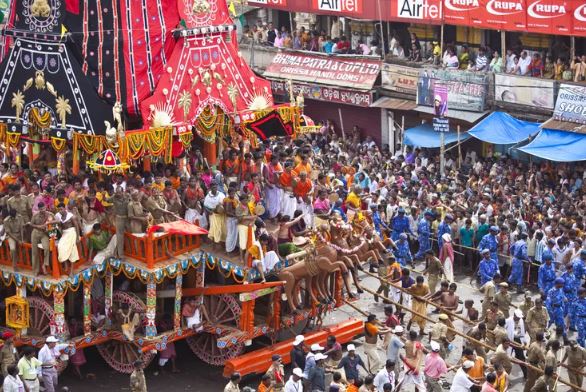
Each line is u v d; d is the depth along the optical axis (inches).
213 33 1213.1
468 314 1190.9
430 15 1800.0
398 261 1425.9
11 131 1168.2
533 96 1676.9
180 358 1210.6
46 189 1135.6
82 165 1228.5
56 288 1075.9
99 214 1114.7
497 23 1705.2
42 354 1067.9
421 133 1830.7
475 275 1455.5
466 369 1030.4
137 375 1057.5
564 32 1619.1
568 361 1103.0
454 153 1823.3
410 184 1600.6
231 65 1234.0
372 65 1936.5
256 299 1185.4
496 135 1675.7
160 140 1157.7
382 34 1908.2
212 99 1213.1
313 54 2039.9
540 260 1382.9
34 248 1081.4
